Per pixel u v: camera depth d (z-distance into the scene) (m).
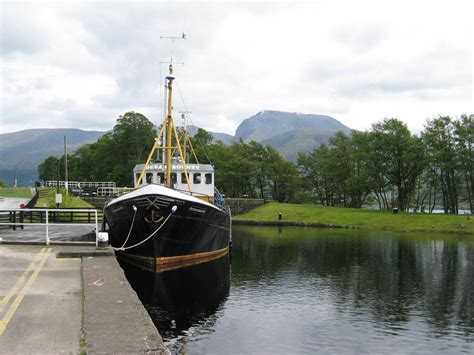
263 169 100.88
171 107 28.58
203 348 14.19
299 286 23.86
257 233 56.72
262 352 14.00
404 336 15.85
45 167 166.50
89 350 7.78
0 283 12.59
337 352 14.21
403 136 74.69
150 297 19.77
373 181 80.25
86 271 14.14
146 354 7.76
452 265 31.06
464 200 82.50
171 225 22.55
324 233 56.38
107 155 110.62
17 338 8.38
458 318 18.08
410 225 61.16
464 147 73.19
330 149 98.81
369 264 31.47
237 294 21.67
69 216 37.19
